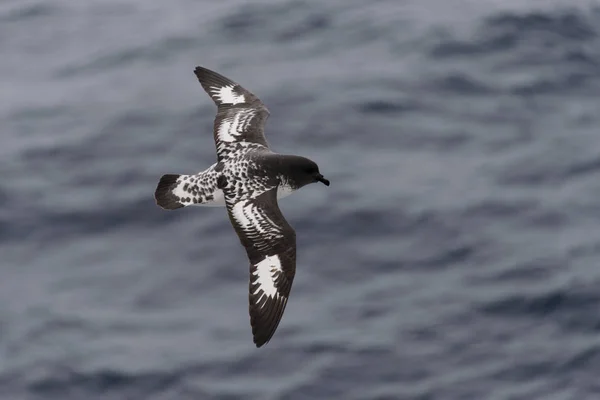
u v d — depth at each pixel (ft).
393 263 76.84
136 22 124.36
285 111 98.68
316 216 81.71
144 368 67.92
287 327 70.64
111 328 71.72
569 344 67.87
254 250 39.60
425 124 96.73
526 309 71.31
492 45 110.52
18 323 72.43
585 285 72.59
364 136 94.68
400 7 121.19
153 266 77.77
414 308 71.92
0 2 132.05
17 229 82.69
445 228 80.23
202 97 103.19
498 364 66.59
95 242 81.10
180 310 73.56
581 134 93.97
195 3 128.57
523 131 95.09
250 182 41.60
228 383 66.49
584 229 79.82
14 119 101.14
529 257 76.38
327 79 105.19
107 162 91.56
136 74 110.22
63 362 68.74
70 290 75.87
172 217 83.15
